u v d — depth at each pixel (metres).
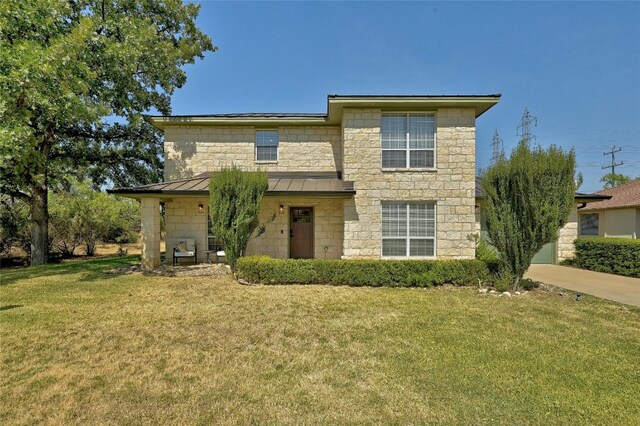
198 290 8.77
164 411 3.32
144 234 12.12
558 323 6.04
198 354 4.67
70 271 11.94
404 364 4.35
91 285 9.41
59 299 7.79
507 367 4.27
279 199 13.55
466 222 11.59
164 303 7.41
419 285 9.23
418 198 11.65
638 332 5.57
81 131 16.78
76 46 10.83
